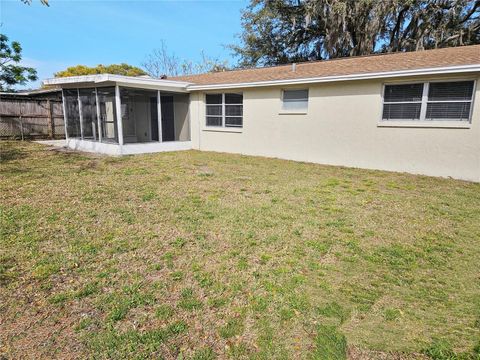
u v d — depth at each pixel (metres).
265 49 24.22
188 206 5.41
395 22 19.36
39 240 3.95
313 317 2.61
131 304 2.71
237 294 2.90
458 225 4.77
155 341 2.29
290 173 8.49
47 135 16.31
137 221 4.68
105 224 4.54
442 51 9.72
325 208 5.47
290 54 24.23
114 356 2.15
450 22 17.33
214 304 2.74
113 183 6.92
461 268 3.48
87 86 11.77
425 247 4.00
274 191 6.53
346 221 4.86
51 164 9.02
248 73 13.37
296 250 3.83
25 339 2.29
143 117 12.65
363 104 9.20
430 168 8.33
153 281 3.09
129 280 3.10
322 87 9.95
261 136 11.60
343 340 2.34
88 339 2.30
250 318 2.58
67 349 2.21
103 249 3.75
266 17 22.36
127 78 10.74
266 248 3.87
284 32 23.58
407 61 9.04
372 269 3.43
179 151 12.76
